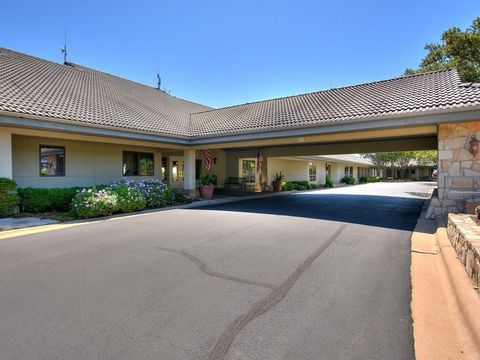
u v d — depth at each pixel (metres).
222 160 24.03
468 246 4.18
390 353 2.68
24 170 12.13
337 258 5.47
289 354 2.68
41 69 15.05
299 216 10.26
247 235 7.29
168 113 17.98
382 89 13.07
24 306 3.59
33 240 6.82
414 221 9.24
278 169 25.55
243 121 14.78
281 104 16.22
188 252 5.84
